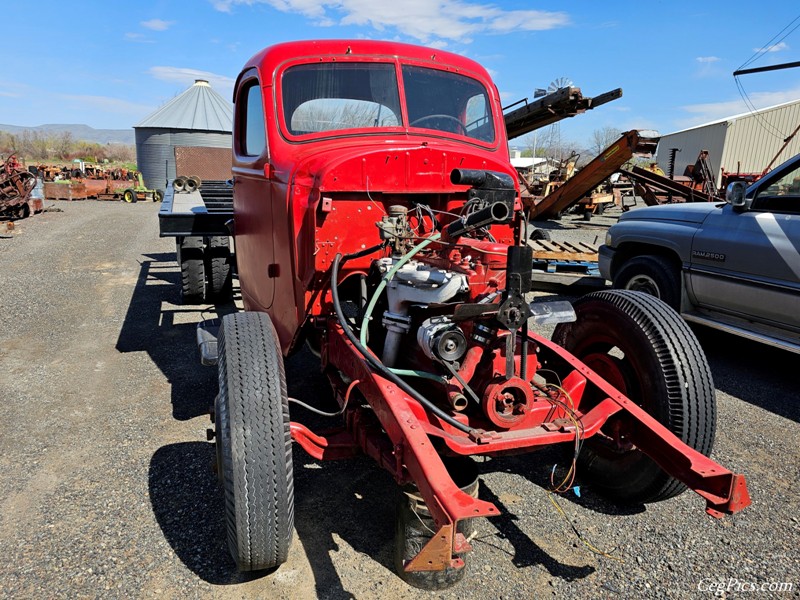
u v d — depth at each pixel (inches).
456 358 98.9
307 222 124.0
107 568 104.6
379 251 124.4
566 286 310.0
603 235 546.0
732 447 152.0
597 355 130.0
